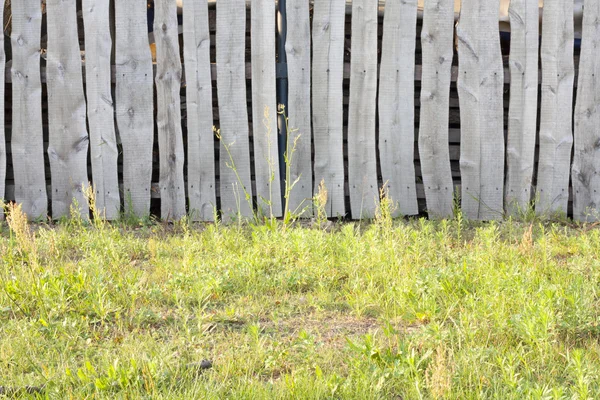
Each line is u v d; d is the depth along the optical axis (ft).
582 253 31.42
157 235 35.86
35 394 16.30
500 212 40.34
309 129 39.42
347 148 42.42
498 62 40.01
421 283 24.30
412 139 39.96
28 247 26.66
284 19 39.37
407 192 40.06
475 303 21.35
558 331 20.49
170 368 17.71
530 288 23.07
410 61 39.60
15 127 38.47
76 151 38.73
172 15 38.50
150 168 38.91
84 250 31.50
